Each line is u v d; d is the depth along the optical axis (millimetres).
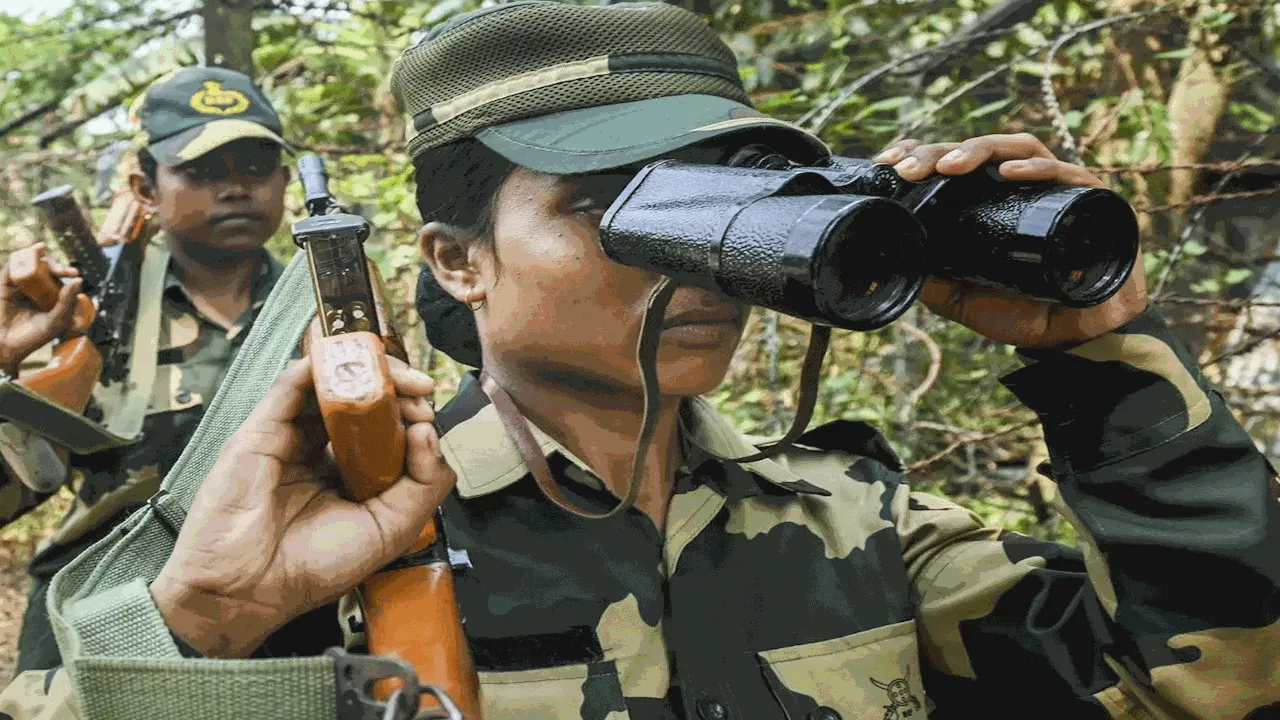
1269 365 3922
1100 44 3699
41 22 4391
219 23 3701
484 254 1127
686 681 1128
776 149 1081
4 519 2361
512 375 1169
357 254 924
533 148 1041
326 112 4270
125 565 954
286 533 933
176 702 847
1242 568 1103
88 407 2545
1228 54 3684
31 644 2277
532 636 1108
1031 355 1206
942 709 1323
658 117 1035
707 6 3709
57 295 2320
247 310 2807
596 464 1175
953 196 1026
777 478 1255
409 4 4121
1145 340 1158
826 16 3695
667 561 1171
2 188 4375
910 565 1294
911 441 3248
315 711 850
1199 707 1132
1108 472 1166
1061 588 1234
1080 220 998
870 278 869
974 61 3797
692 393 1081
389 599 942
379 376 901
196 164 2762
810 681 1167
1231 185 3877
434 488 940
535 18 1075
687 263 859
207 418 1005
